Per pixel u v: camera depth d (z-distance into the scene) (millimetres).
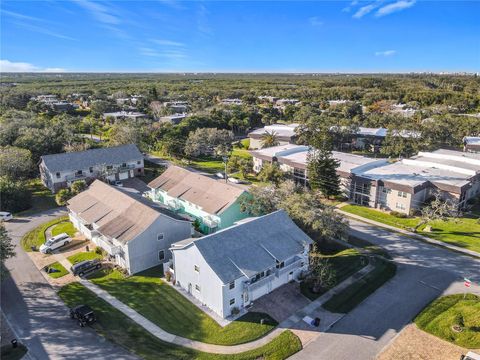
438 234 48625
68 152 75125
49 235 47969
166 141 92938
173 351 27141
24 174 68500
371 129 106312
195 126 107750
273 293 34562
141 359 26312
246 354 26875
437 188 57000
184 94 198500
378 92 190750
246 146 105250
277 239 36781
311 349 27531
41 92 195500
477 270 39250
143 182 72438
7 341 28234
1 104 142875
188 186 54156
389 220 53688
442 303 33156
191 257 33188
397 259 41812
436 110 132500
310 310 32281
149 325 30109
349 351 27312
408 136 90562
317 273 36375
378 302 33594
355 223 52906
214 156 93375
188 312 31734
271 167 68625
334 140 96875
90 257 41656
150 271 38875
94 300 33594
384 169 65375
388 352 27234
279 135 99438
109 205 45906
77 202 49344
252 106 150375
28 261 41000
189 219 47469
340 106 143000
